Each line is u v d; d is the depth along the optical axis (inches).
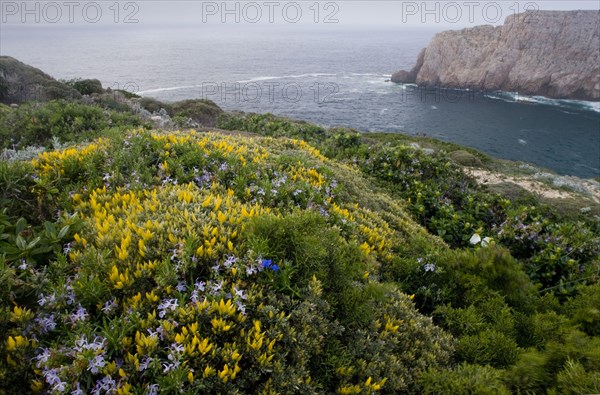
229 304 116.2
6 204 172.7
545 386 132.1
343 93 3754.9
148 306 117.7
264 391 107.4
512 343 158.6
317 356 129.3
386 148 435.2
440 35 3969.0
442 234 295.7
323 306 133.8
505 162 1007.0
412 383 137.0
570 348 141.5
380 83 4419.3
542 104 3147.1
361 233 211.6
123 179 196.2
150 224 141.6
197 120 961.5
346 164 402.0
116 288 120.9
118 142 232.2
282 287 134.3
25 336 105.0
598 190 778.8
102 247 137.3
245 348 113.7
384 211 272.4
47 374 94.7
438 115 2861.7
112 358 106.0
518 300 193.5
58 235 141.6
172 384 97.4
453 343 162.1
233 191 202.7
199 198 171.8
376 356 134.4
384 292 152.9
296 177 243.1
